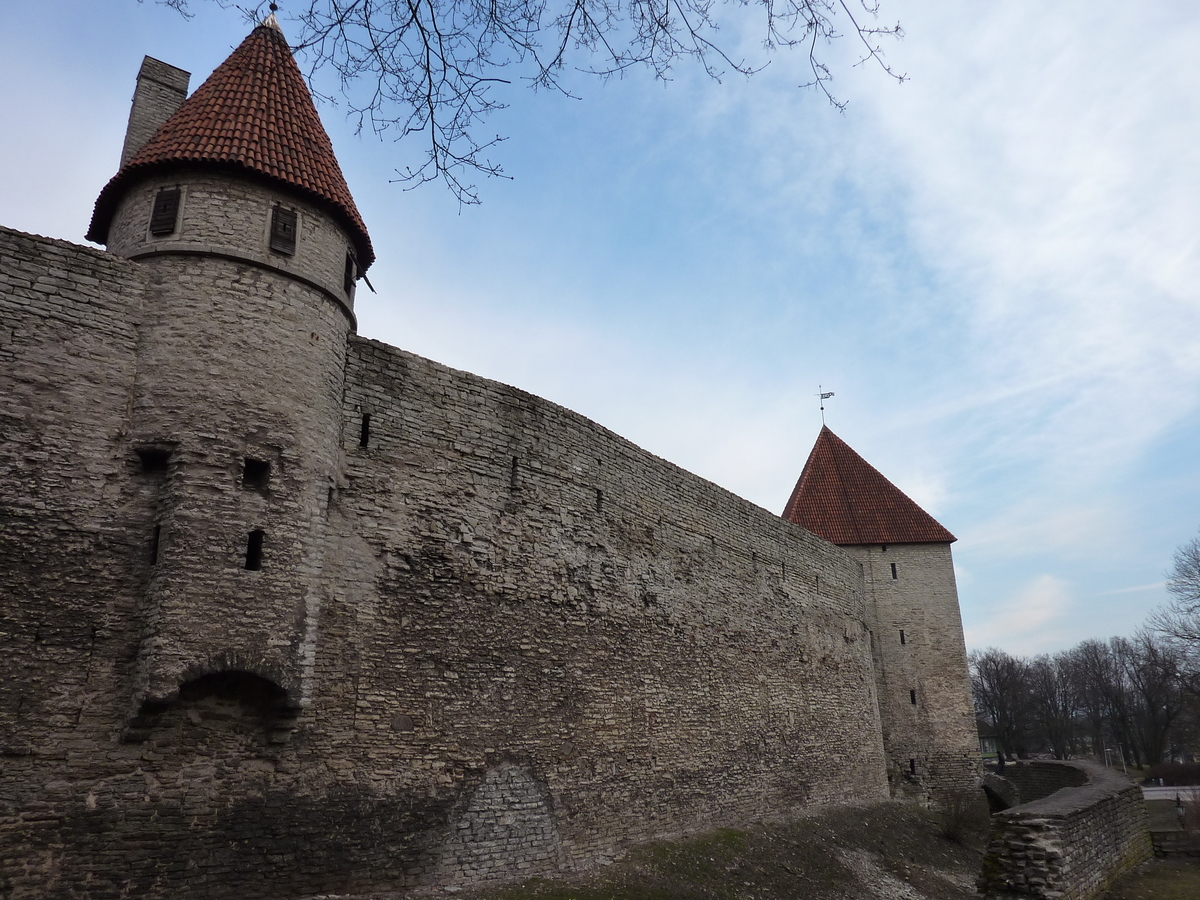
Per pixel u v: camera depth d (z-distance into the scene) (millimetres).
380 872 11250
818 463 36750
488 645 13688
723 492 22359
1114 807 17750
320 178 12289
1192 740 65000
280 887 10234
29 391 9711
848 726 26406
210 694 10086
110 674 9562
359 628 11914
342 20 5492
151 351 10578
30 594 9281
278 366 11188
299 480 11062
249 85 12508
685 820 17578
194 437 10320
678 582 19406
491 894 12078
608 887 13500
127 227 11375
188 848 9594
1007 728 71938
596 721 15656
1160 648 54000
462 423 14266
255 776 10328
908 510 34406
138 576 9977
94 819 9086
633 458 18625
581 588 16031
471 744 12969
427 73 5785
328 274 12125
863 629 29781
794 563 25500
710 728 19312
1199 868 18047
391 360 13375
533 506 15273
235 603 10055
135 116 14219
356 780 11328
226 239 11172
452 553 13477
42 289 10023
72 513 9711
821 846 19781
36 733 9008
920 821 26547
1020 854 13422
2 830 8586
